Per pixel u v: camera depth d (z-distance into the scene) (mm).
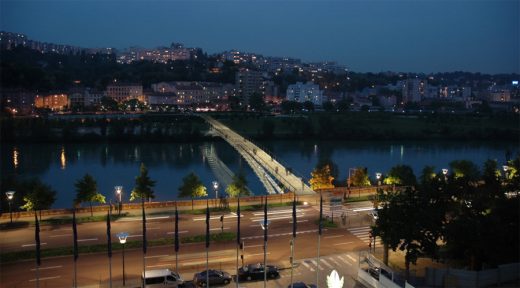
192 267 95625
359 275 92000
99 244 105750
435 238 90125
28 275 90688
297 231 118438
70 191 192000
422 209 91125
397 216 91000
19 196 146250
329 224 123250
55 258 98438
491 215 93125
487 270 82938
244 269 90188
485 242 87312
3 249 102562
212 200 138875
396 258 100625
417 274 90625
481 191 103500
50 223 119875
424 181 100375
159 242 107250
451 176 105875
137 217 126312
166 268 94312
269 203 141875
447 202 97438
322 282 90125
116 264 96312
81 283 87375
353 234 117375
